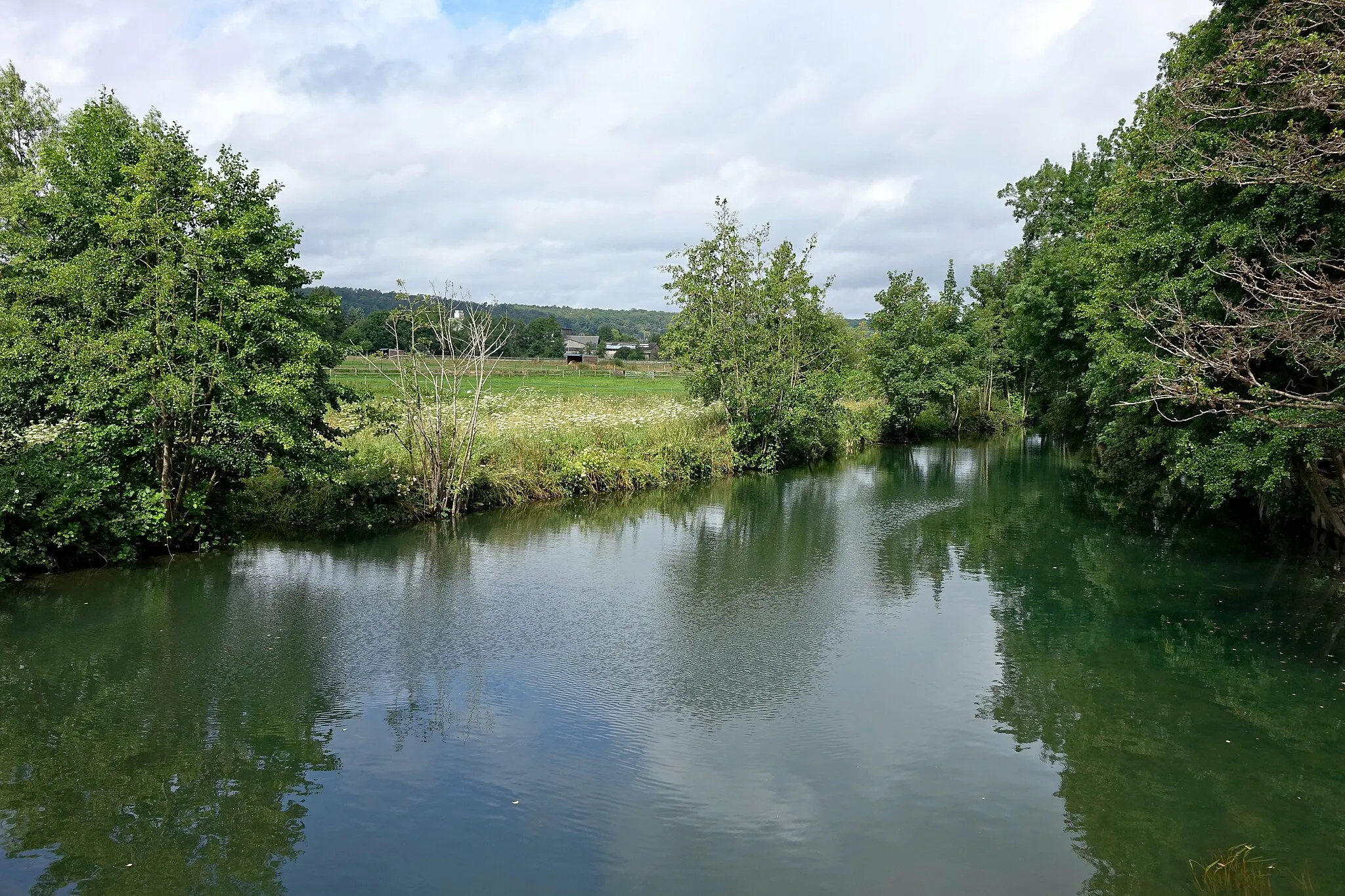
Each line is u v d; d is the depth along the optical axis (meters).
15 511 11.93
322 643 10.17
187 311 13.39
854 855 5.89
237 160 14.80
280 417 14.08
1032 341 30.88
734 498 22.77
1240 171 10.48
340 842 6.03
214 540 14.95
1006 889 5.50
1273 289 9.41
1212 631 10.77
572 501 21.47
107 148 13.52
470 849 5.94
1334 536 15.37
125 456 13.77
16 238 12.92
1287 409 10.97
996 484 25.56
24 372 12.53
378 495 17.62
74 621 10.84
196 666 9.37
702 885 5.55
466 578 13.43
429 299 18.64
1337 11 9.23
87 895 5.40
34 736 7.60
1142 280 14.20
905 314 42.19
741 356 28.95
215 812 6.40
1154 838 6.10
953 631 10.89
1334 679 9.13
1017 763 7.25
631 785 6.87
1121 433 17.78
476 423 19.53
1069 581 13.38
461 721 8.03
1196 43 13.51
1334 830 6.19
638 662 9.69
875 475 28.28
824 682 9.12
